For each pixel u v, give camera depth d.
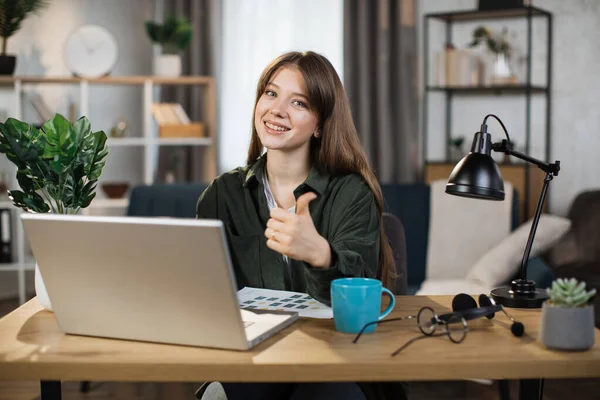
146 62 5.43
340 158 1.77
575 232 4.02
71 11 5.35
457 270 3.74
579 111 4.78
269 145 1.73
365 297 1.34
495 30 4.95
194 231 1.18
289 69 1.74
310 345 1.28
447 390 3.21
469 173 1.53
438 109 5.11
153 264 1.24
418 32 5.09
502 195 1.53
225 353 1.24
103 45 4.81
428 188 3.99
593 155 4.77
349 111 1.81
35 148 1.47
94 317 1.33
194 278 1.22
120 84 5.11
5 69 4.72
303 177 1.81
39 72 5.33
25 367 1.21
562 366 1.21
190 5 5.22
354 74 5.08
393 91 5.07
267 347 1.27
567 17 4.77
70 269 1.31
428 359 1.21
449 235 3.81
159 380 1.20
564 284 1.28
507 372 1.20
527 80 4.49
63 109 5.34
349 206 1.73
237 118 5.26
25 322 1.47
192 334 1.27
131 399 3.10
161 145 5.24
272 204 1.82
